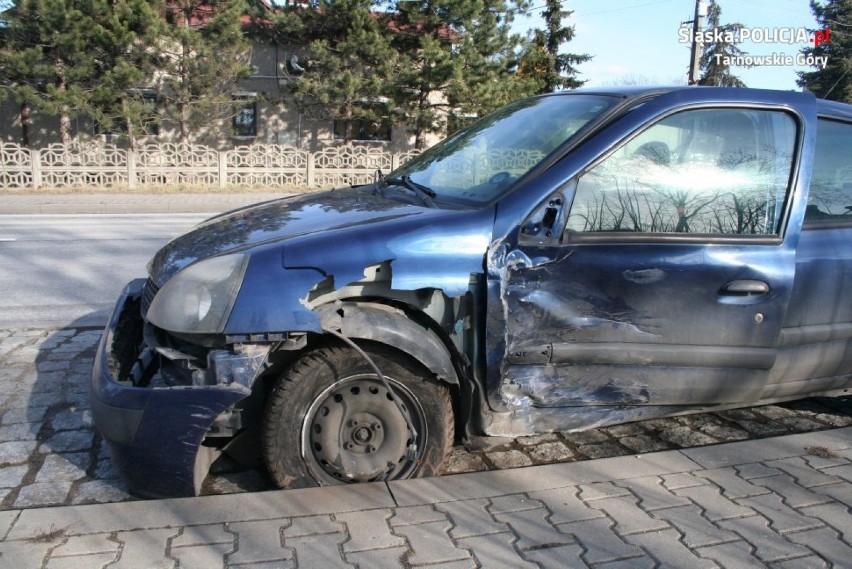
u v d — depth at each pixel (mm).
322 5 20109
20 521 2652
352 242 2838
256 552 2494
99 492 3039
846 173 3525
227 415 2871
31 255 8961
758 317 3225
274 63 23984
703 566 2477
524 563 2473
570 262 2986
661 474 3133
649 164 3141
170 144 18266
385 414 2971
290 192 18734
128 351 3248
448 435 3066
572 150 3076
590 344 3084
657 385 3223
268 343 2758
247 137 24734
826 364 3496
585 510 2824
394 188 3689
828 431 3590
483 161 3467
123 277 7645
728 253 3152
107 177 17844
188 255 3023
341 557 2480
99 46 17875
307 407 2883
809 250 3324
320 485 2953
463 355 3002
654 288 3084
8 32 17812
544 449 3596
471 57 20734
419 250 2859
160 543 2535
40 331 5355
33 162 17078
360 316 2840
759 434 3803
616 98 3336
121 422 2752
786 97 3391
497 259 2896
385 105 21047
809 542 2629
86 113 18750
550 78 34750
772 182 3295
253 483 3186
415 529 2658
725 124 3275
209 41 19297
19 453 3381
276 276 2764
